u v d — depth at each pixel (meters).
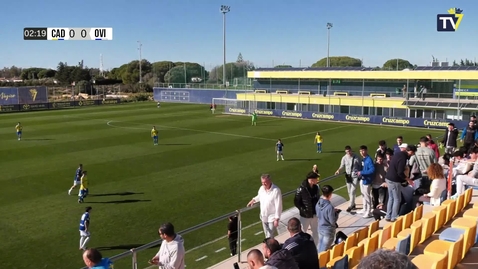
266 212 10.45
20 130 41.31
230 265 10.52
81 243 15.37
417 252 8.98
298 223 7.27
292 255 6.84
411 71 57.12
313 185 10.23
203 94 90.38
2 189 23.55
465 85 57.09
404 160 11.69
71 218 18.80
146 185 24.22
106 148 36.34
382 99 57.19
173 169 28.25
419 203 12.99
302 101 65.31
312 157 32.41
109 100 89.94
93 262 6.98
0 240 16.31
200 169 28.30
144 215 19.16
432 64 61.03
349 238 9.20
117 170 28.02
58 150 35.44
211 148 36.38
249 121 57.69
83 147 36.81
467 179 13.12
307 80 73.88
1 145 37.88
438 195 12.43
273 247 6.86
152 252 15.19
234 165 29.58
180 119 59.88
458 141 33.34
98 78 140.62
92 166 29.22
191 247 15.41
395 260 2.76
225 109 70.19
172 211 19.69
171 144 38.44
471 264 8.05
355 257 7.96
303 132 46.66
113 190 23.23
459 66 55.78
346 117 57.25
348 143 39.12
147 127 50.72
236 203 20.84
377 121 54.34
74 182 22.92
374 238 8.57
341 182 23.75
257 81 81.44
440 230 10.28
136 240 16.30
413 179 14.20
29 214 19.36
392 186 11.89
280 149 31.48
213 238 16.28
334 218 9.43
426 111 54.22
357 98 59.56
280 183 24.89
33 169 28.41
